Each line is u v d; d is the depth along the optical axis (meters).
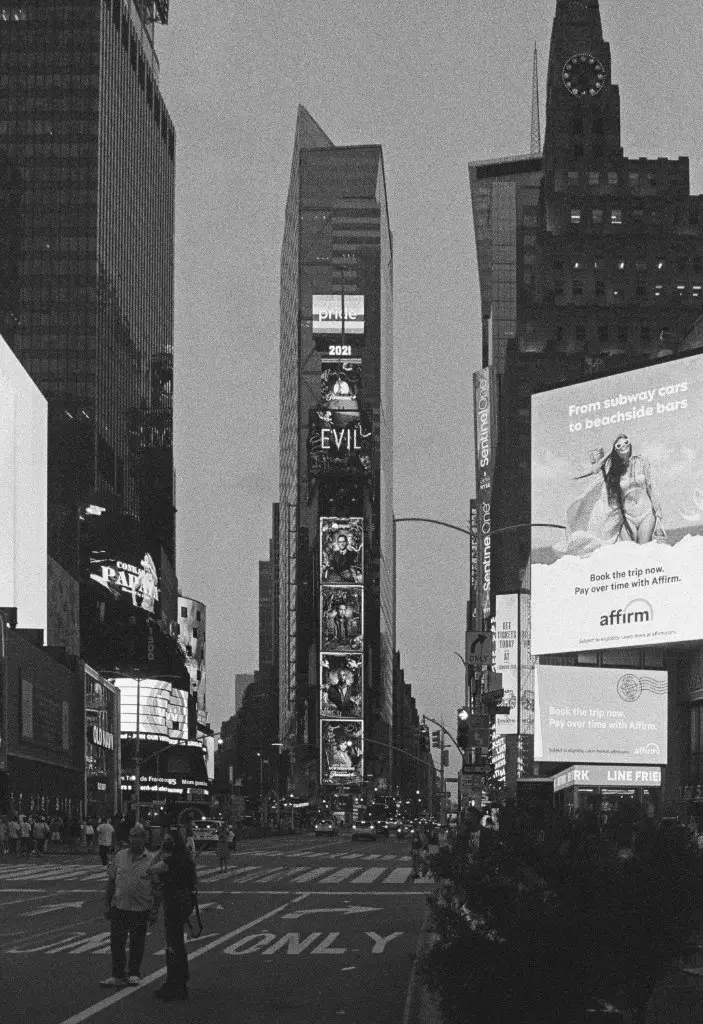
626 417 99.69
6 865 71.19
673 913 13.96
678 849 14.28
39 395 161.38
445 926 13.27
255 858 84.19
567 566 102.50
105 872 63.31
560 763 104.12
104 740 154.12
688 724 107.50
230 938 31.41
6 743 105.19
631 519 98.56
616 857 14.15
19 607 147.62
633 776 102.06
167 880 21.31
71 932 32.94
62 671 130.50
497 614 152.50
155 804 181.12
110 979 23.14
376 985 22.72
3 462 140.12
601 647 99.88
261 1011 19.67
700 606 93.88
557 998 13.16
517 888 13.44
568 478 103.12
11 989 22.23
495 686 65.56
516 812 14.79
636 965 14.12
